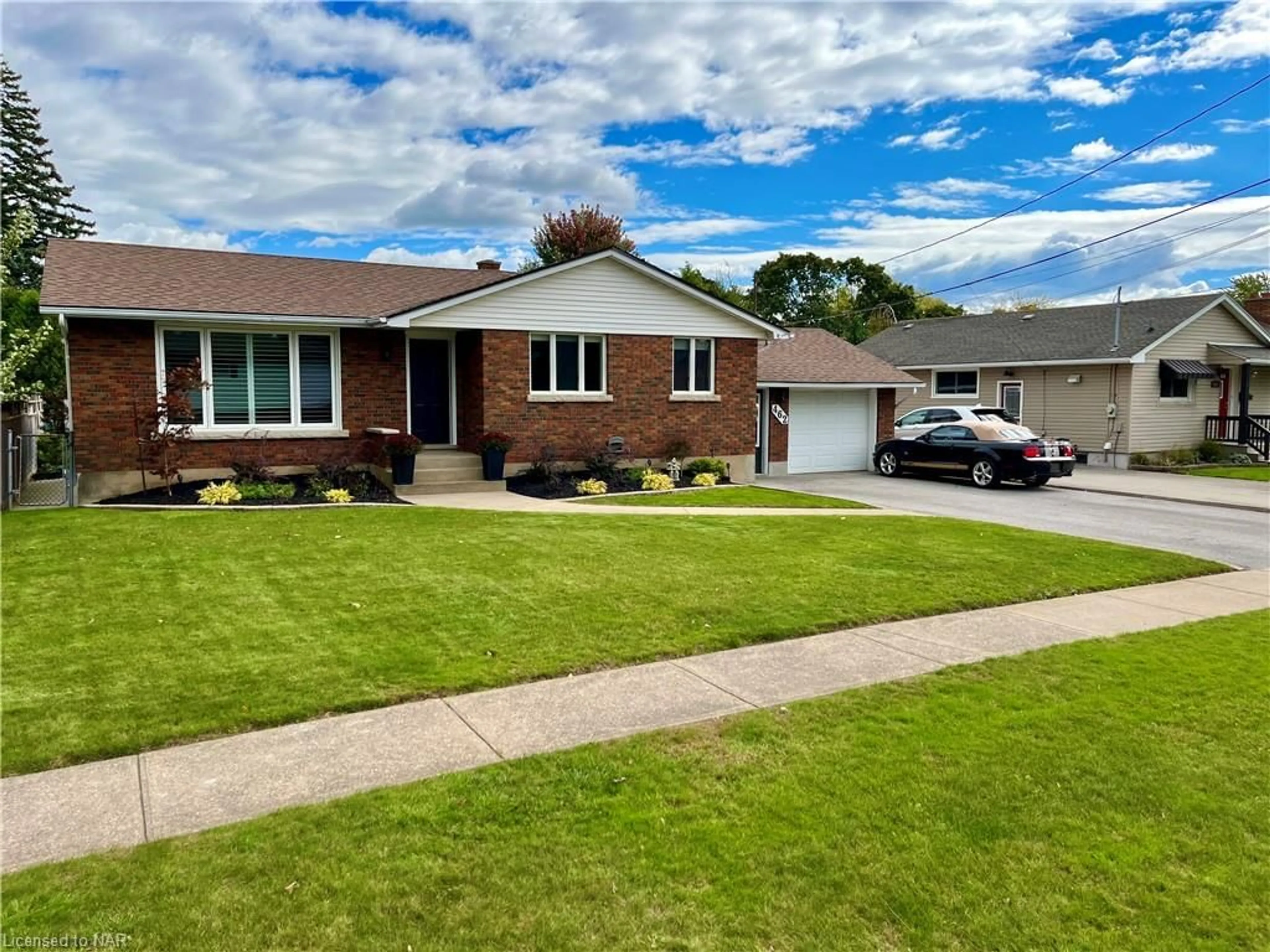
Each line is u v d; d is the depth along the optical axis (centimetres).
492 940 289
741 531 1139
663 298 1773
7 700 497
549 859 339
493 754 442
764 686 554
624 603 736
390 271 1869
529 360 1638
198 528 1062
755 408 1934
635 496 1552
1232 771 435
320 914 300
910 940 295
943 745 459
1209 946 296
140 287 1432
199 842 348
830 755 443
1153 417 2497
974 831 368
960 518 1455
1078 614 771
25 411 1805
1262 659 632
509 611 704
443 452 1655
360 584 786
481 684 544
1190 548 1176
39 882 318
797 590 803
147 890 313
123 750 439
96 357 1340
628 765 427
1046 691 552
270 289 1562
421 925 296
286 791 397
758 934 296
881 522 1266
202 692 515
